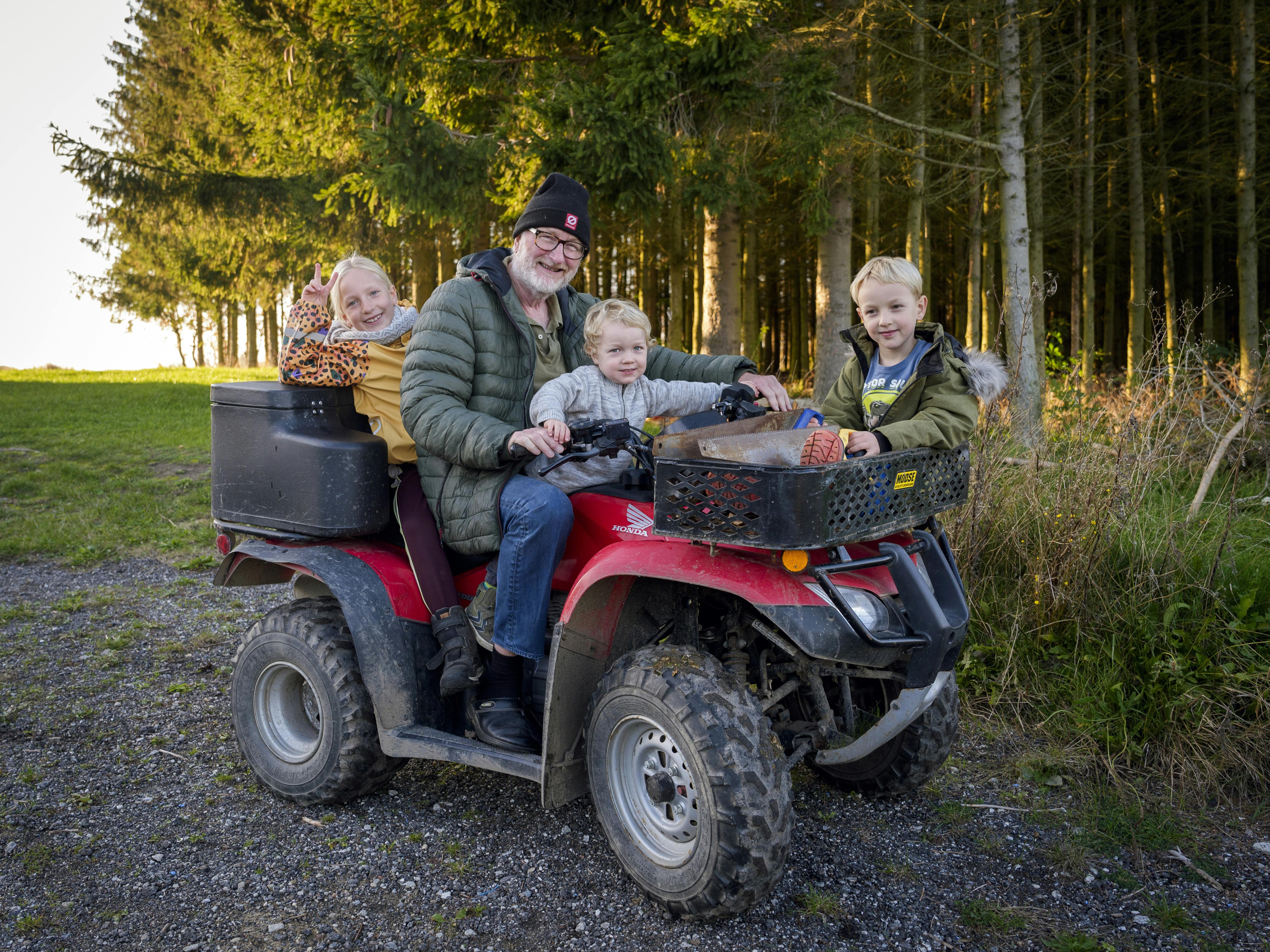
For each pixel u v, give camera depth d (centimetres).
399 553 338
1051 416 574
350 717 311
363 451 318
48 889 270
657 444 246
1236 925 257
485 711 298
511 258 326
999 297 1762
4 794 332
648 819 265
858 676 264
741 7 870
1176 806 323
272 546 336
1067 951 244
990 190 1430
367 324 347
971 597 441
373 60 1025
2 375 3033
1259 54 1662
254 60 1230
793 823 252
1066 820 315
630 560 258
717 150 964
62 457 1152
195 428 1404
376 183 955
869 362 317
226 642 509
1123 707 361
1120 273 2281
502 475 298
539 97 931
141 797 331
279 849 294
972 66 1158
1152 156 1781
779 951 242
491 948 243
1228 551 413
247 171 1778
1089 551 416
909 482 252
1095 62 1531
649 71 887
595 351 304
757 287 2092
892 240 1908
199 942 245
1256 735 338
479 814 318
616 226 1642
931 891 273
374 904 263
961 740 375
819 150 979
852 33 1047
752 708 246
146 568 676
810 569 234
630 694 256
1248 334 1160
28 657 483
